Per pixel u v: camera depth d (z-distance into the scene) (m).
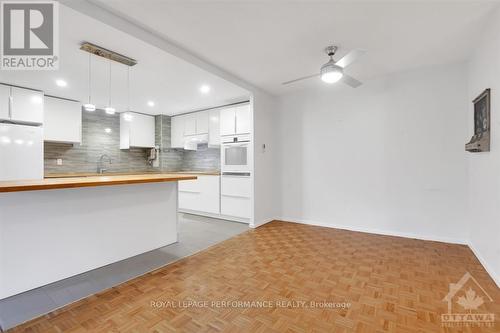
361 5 1.92
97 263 2.36
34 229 1.97
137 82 3.41
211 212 4.55
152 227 2.86
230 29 2.27
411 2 1.89
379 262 2.53
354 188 3.77
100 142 4.99
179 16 2.07
